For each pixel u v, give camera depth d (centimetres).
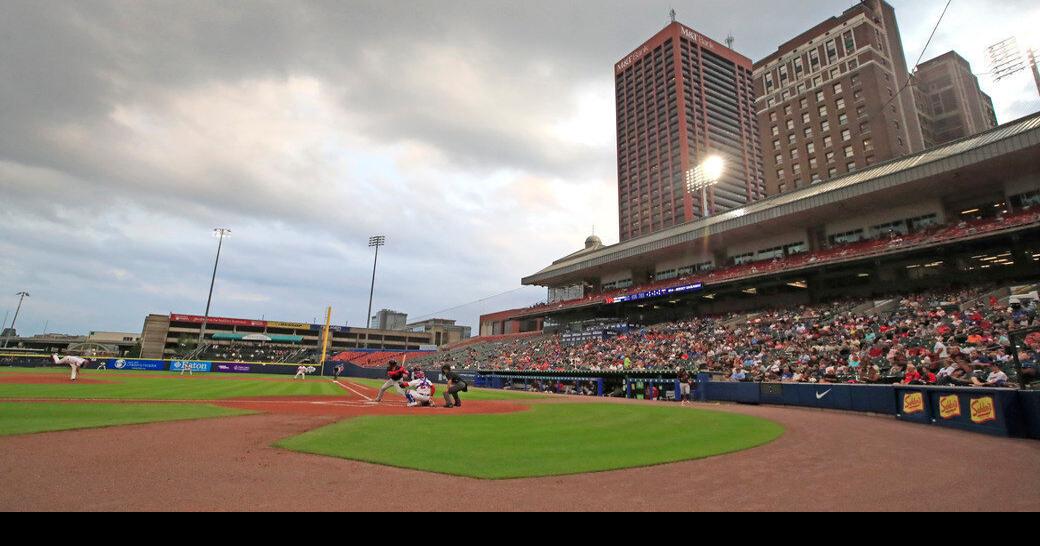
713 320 4681
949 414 1292
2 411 1155
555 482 625
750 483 636
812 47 7631
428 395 1795
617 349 4738
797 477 672
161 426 1034
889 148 6569
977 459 809
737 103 13850
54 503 482
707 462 774
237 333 9800
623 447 894
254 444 845
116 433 914
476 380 4969
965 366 1586
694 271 5553
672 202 12612
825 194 4016
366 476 632
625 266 6259
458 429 1105
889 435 1124
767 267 4428
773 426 1293
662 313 5781
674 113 13000
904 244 3572
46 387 2138
